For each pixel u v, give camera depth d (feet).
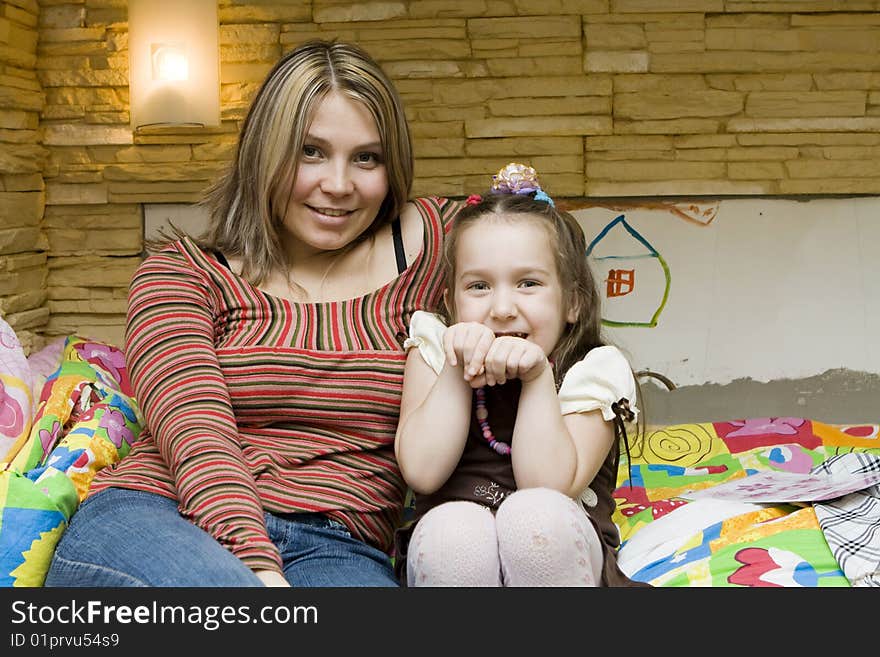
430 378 4.90
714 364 8.43
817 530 5.11
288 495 4.71
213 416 4.62
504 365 4.46
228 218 5.40
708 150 8.21
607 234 8.38
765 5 8.02
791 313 8.36
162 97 7.56
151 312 4.98
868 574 4.58
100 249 8.48
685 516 5.45
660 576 4.85
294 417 4.98
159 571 3.95
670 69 8.12
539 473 4.48
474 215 4.98
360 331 5.15
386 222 5.62
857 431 7.29
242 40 8.21
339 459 4.96
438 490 4.83
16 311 7.97
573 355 5.09
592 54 8.13
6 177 7.88
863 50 8.04
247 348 4.96
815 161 8.16
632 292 8.41
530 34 8.14
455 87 8.21
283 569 4.47
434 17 8.16
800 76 8.09
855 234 8.29
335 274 5.42
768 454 6.71
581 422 4.73
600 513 4.92
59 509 4.85
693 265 8.37
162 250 5.36
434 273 5.48
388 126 5.21
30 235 8.21
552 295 4.86
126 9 8.25
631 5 8.09
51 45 8.29
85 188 8.41
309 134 5.08
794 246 8.32
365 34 8.19
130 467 4.91
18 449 5.48
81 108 8.32
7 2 7.72
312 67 5.10
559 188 8.27
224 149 8.31
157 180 8.35
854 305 8.32
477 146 8.27
